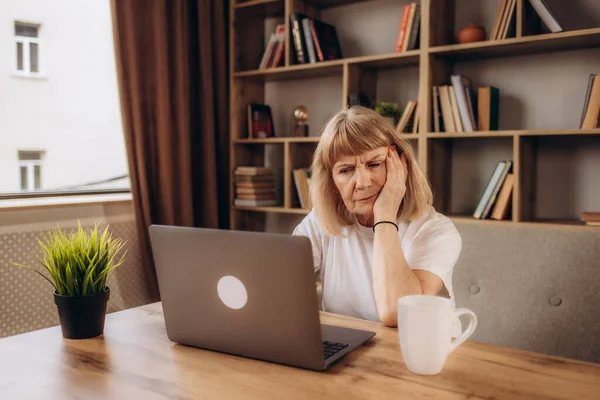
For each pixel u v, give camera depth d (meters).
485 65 2.59
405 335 0.93
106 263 1.20
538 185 2.48
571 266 1.95
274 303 0.95
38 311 2.25
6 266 2.15
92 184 2.73
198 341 1.07
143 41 2.64
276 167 3.31
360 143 1.34
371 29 2.91
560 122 2.41
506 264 2.07
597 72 2.32
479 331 2.10
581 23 2.34
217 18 3.05
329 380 0.91
